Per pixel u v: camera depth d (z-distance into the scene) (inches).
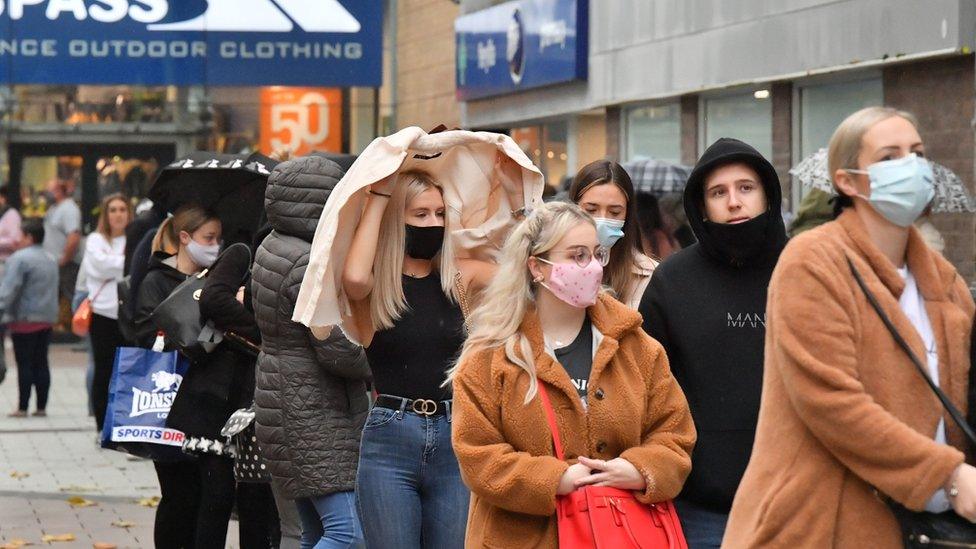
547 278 264.1
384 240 319.3
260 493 440.8
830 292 214.1
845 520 214.5
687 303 295.9
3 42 1273.4
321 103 1301.7
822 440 212.8
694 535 291.9
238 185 502.0
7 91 1301.7
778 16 816.9
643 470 258.2
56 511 568.4
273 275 359.3
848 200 226.5
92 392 808.9
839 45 762.8
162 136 1309.1
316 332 322.0
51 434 786.8
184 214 443.2
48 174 1312.7
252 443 402.0
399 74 1305.4
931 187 217.9
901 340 214.8
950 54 687.7
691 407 293.7
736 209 293.7
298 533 418.6
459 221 325.7
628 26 993.5
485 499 259.4
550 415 261.0
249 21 1289.4
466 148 327.0
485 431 259.8
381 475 315.6
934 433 214.5
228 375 411.5
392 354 317.4
